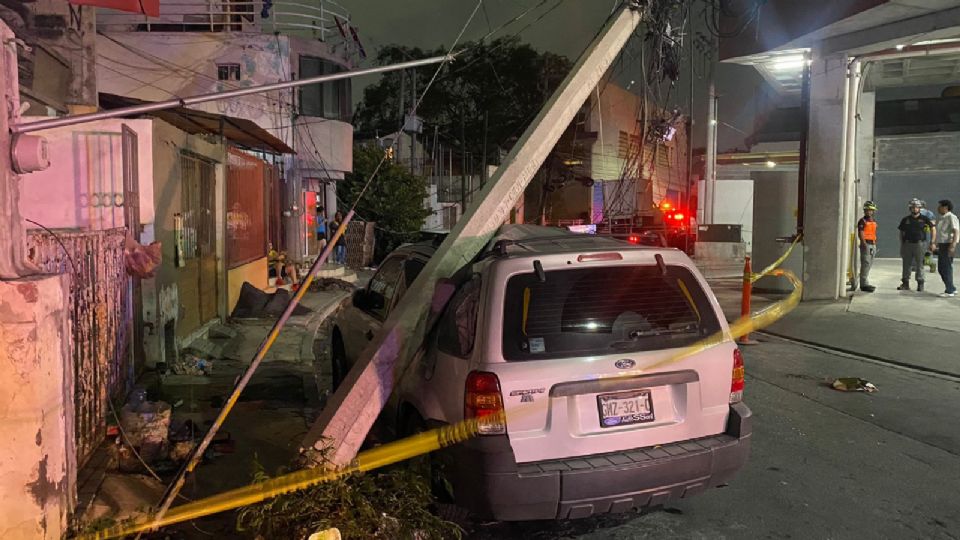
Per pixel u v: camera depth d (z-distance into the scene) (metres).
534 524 4.27
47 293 3.33
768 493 4.71
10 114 3.35
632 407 3.87
